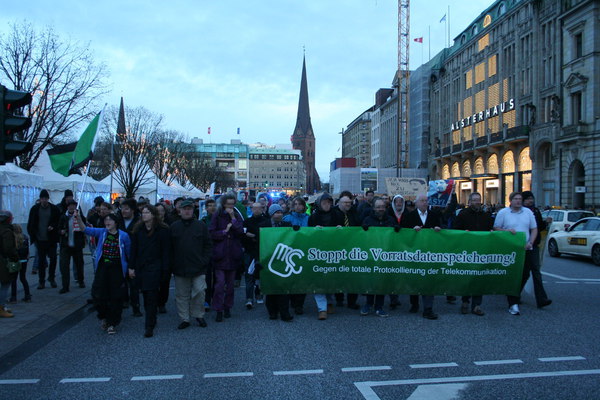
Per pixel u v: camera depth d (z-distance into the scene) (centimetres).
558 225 2136
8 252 817
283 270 809
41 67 2228
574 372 536
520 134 4816
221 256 809
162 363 579
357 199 1478
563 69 4234
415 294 827
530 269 878
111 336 710
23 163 2227
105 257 731
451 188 1565
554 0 4434
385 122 11019
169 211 1237
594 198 3778
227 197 826
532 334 700
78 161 903
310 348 636
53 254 1126
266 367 560
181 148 6519
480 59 5991
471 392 479
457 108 6725
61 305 920
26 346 657
